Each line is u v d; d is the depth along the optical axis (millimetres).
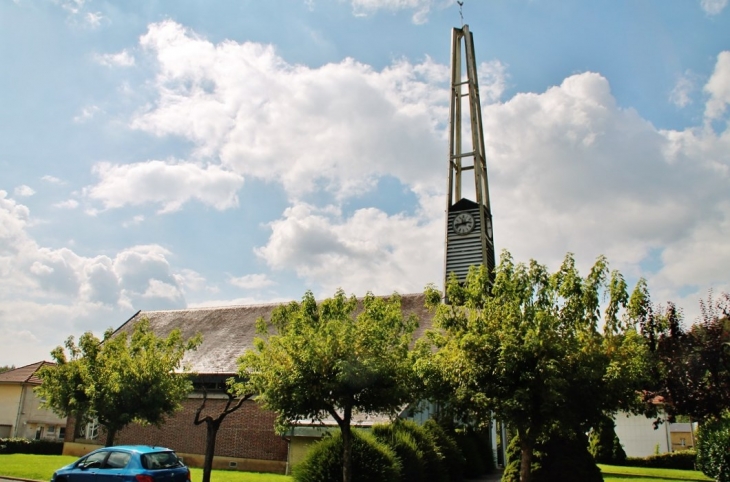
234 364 29188
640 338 12969
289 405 13500
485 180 34281
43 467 23531
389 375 13461
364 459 14805
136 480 13383
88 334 20344
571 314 12625
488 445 25781
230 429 26828
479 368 11953
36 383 43375
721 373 19703
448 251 31531
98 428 30781
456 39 36844
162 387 19656
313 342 13406
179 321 37125
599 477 15531
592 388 12008
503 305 12734
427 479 17391
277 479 20891
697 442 18844
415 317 15156
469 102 35000
